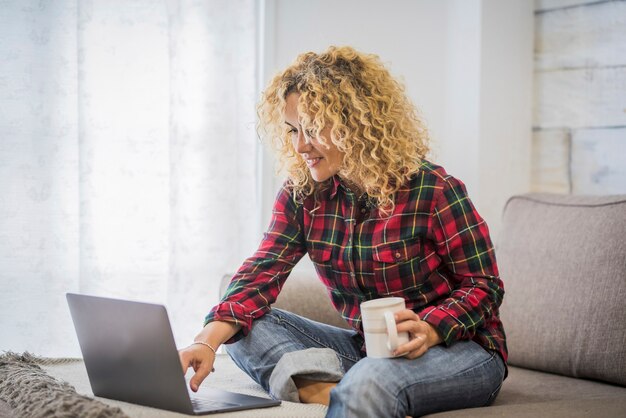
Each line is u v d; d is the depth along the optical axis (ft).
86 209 8.17
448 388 4.95
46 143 8.11
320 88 5.36
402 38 9.01
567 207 7.04
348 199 5.73
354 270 5.65
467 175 8.66
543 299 6.74
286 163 5.94
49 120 8.11
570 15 8.54
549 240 6.95
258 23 8.95
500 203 8.73
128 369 5.08
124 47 8.39
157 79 8.50
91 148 8.23
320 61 5.58
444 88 8.96
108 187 8.36
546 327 6.63
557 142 8.70
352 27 8.98
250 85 8.86
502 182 8.73
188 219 8.63
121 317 4.93
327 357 5.42
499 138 8.69
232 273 6.93
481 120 8.54
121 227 8.41
